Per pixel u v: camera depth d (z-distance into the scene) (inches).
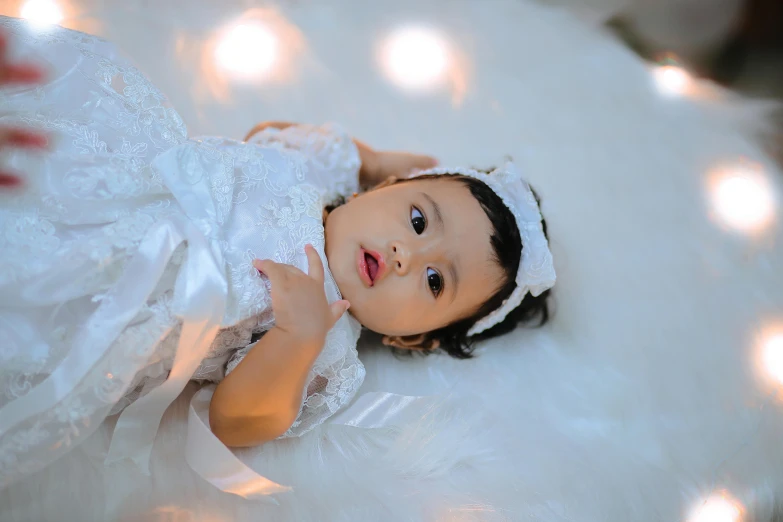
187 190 47.0
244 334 50.2
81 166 44.7
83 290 43.6
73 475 46.0
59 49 49.2
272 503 47.6
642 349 61.1
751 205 71.5
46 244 42.6
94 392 42.9
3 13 69.9
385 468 51.9
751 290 65.5
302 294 47.4
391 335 58.4
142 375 48.0
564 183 72.3
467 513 49.5
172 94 70.6
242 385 46.6
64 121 46.9
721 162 75.5
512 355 60.8
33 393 41.7
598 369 59.9
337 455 52.6
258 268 47.8
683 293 64.9
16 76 46.0
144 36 73.5
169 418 51.0
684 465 54.3
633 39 95.0
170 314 44.9
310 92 75.3
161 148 49.7
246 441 48.6
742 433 56.6
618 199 71.4
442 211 54.7
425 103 77.5
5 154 43.3
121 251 43.6
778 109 82.4
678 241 68.6
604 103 80.1
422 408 55.2
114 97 50.0
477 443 53.8
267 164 53.7
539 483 52.0
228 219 49.0
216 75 73.4
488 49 83.4
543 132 76.7
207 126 70.1
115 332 42.9
